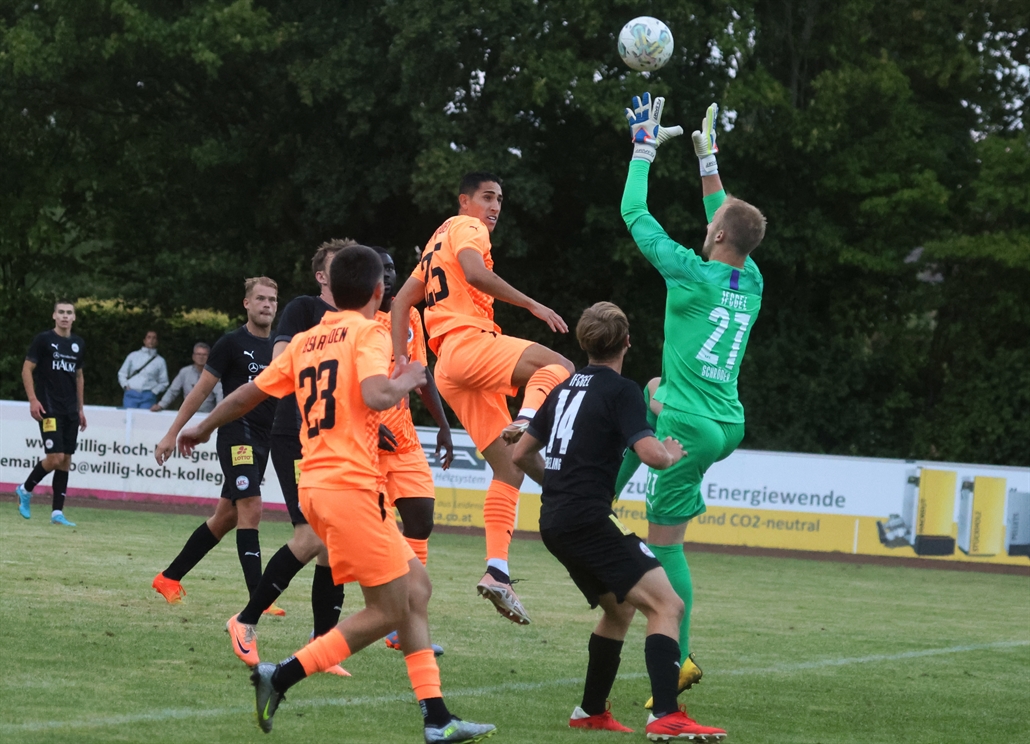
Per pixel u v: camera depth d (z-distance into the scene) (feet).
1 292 221.05
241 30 178.40
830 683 55.98
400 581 37.52
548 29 176.96
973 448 191.21
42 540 95.91
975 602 97.55
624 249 192.44
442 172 171.83
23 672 45.62
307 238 211.82
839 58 198.29
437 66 178.09
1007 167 188.24
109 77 199.62
